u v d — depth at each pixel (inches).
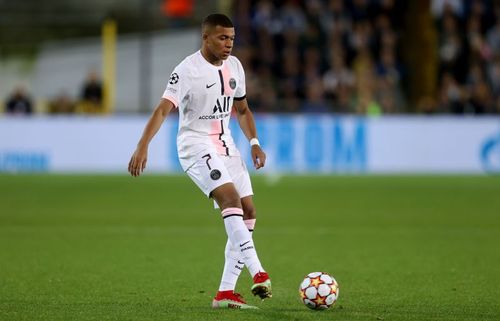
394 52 3882.9
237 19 3811.5
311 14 3752.5
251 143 1092.5
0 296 1134.4
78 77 4153.5
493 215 2172.7
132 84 4057.6
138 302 1095.6
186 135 1037.2
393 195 2591.0
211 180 1009.5
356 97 3513.8
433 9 4222.4
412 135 3267.7
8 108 3425.2
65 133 3248.0
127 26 4269.2
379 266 1427.2
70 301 1098.7
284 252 1583.4
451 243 1702.8
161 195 2578.7
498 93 3629.4
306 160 3245.6
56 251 1573.6
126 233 1830.7
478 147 3270.2
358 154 3260.3
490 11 3897.6
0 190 2669.8
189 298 1130.7
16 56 4178.2
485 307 1061.1
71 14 4323.3
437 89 3927.2
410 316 981.2
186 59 1027.9
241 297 1040.8
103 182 2898.6
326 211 2239.2
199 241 1721.2
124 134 3257.9
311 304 1002.7
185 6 3449.8
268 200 2470.5
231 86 1040.2
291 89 3506.4
